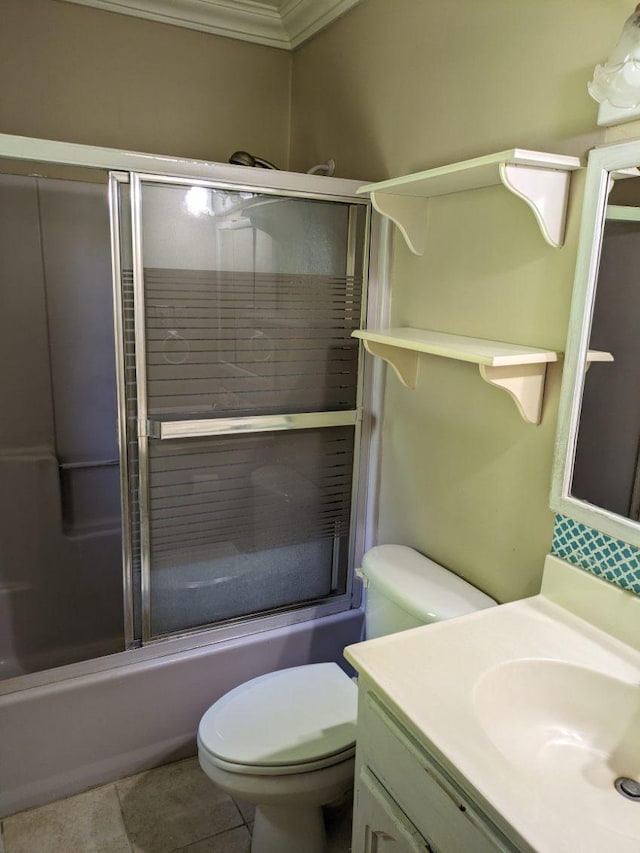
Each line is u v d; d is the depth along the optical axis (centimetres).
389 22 187
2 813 174
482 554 164
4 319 231
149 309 170
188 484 186
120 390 171
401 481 197
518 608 135
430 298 179
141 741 189
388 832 112
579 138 129
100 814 177
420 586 164
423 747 101
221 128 245
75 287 239
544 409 141
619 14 118
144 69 228
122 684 182
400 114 186
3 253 227
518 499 151
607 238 121
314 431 204
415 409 188
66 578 247
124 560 181
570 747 112
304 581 214
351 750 149
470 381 164
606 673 113
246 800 147
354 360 204
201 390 181
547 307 139
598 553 129
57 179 227
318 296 194
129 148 232
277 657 205
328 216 190
